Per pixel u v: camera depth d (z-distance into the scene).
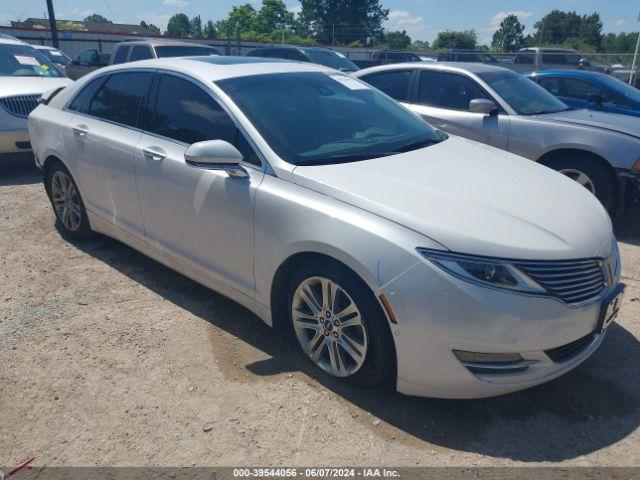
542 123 5.47
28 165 7.80
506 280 2.44
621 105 7.62
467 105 6.05
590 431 2.65
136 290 4.02
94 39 29.72
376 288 2.54
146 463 2.46
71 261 4.49
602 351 3.29
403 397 2.87
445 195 2.80
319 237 2.72
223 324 3.56
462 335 2.44
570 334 2.55
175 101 3.72
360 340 2.79
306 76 3.94
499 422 2.70
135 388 2.94
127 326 3.53
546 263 2.49
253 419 2.71
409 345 2.54
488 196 2.87
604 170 5.20
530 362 2.54
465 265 2.45
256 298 3.20
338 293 2.81
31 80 7.48
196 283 4.13
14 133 6.75
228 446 2.55
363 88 4.18
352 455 2.50
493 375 2.53
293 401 2.84
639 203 5.37
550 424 2.69
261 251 3.05
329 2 76.12
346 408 2.79
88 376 3.03
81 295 3.93
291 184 2.96
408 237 2.53
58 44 26.08
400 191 2.80
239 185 3.13
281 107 3.48
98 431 2.64
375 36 77.56
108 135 4.07
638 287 4.15
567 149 5.34
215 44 33.38
